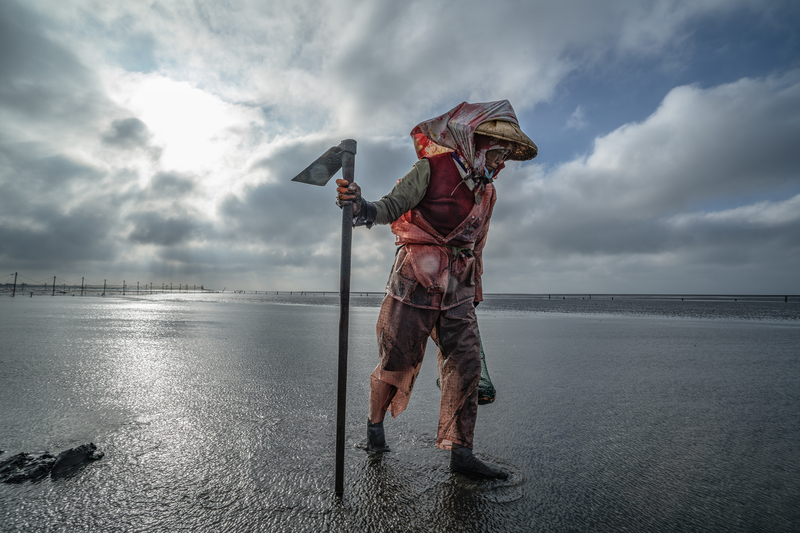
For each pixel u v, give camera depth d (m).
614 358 5.30
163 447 2.08
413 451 2.12
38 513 1.46
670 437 2.40
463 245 1.98
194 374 3.81
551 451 2.18
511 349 6.15
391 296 2.00
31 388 3.14
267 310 17.48
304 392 3.23
